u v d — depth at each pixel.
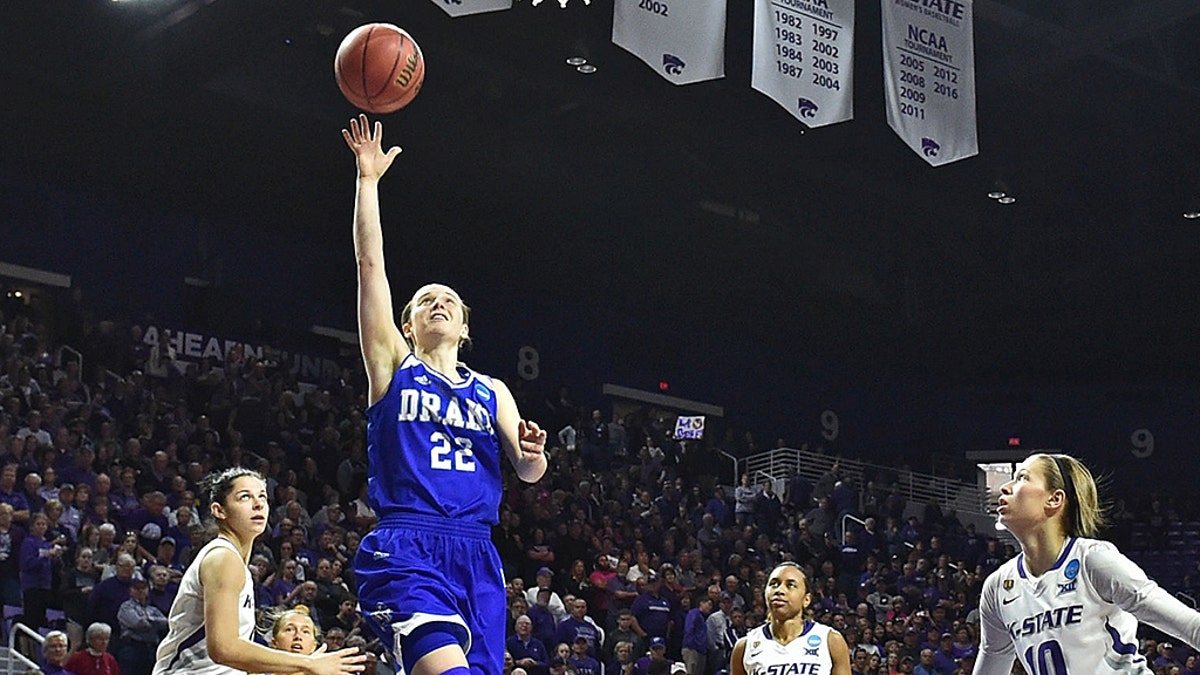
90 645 11.47
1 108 19.77
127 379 18.83
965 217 26.02
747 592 19.06
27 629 11.88
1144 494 28.69
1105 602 4.52
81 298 21.34
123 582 12.70
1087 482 4.69
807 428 29.70
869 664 16.77
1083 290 27.12
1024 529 4.66
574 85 21.72
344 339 24.05
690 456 24.39
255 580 13.62
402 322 4.80
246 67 21.06
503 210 24.61
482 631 4.22
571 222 25.34
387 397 4.40
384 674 13.25
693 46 12.78
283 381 21.22
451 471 4.34
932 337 29.14
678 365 28.48
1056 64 21.67
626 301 27.75
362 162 4.68
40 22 18.52
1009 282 27.52
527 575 17.94
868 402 30.47
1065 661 4.53
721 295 28.09
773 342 29.59
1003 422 30.31
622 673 15.49
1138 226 24.94
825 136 24.22
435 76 22.58
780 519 23.03
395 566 4.16
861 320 28.95
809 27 13.49
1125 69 21.98
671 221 25.88
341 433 20.00
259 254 23.77
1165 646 19.20
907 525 23.86
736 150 23.56
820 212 27.02
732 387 29.09
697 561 19.45
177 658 5.35
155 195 22.45
